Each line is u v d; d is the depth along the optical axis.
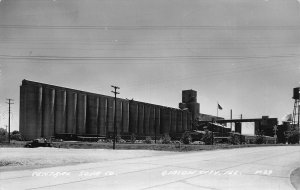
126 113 118.12
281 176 14.62
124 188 10.45
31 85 84.56
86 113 102.81
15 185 10.80
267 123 117.81
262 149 41.25
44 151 34.16
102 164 18.31
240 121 126.94
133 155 27.41
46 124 87.62
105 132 107.06
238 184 11.89
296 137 99.00
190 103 155.62
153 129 131.25
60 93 93.06
